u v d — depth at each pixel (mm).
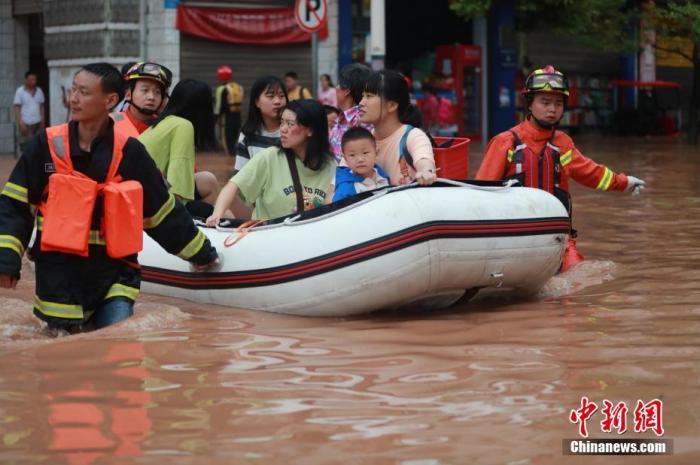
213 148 14266
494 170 13859
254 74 47750
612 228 18672
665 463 6566
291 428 7234
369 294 11141
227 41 46844
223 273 11945
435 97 49594
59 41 46438
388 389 8172
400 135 12305
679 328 10352
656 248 16156
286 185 12852
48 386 8336
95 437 7105
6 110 49219
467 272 11312
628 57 60469
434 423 7312
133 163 10891
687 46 62281
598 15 48844
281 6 47688
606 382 8320
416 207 11039
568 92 13883
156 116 13992
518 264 11664
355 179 12102
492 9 52656
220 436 7094
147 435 7137
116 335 10297
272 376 8594
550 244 11945
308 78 48688
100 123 10688
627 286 12930
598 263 14547
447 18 53969
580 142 52219
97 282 10922
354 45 49500
